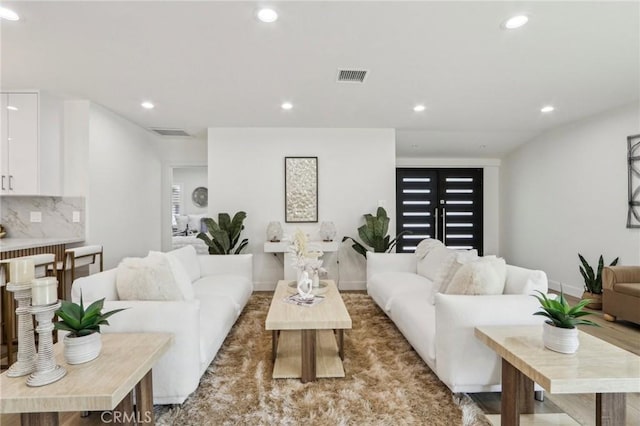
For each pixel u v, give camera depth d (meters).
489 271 2.01
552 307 1.53
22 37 2.16
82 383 1.19
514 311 1.83
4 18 1.94
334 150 4.73
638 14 1.92
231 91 3.20
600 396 1.37
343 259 4.76
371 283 3.63
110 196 3.89
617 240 3.83
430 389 1.96
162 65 2.61
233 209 4.66
